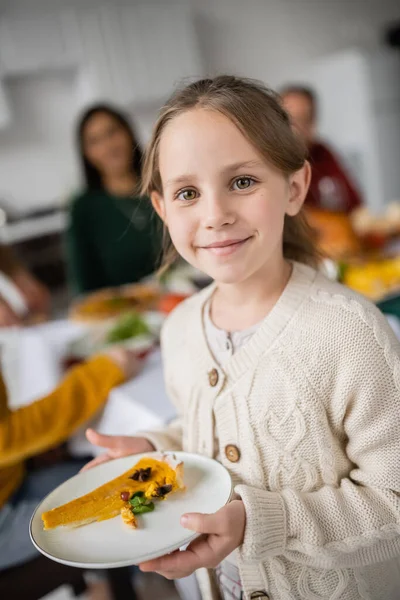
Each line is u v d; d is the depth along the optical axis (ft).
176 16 13.30
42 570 3.18
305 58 16.02
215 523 1.71
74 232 7.50
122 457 2.28
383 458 1.95
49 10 12.17
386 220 6.45
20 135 13.20
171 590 4.69
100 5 12.80
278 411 2.04
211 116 1.88
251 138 1.87
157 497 1.98
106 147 7.28
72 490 2.12
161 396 3.42
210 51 14.53
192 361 2.34
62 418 3.44
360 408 1.95
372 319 1.99
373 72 14.26
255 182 1.91
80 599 4.52
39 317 5.53
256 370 2.08
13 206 13.39
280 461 2.04
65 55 12.24
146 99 13.29
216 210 1.88
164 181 2.05
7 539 3.24
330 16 16.20
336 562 1.88
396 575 2.25
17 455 3.26
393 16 17.42
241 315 2.27
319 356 1.99
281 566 2.04
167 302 4.83
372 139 14.65
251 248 1.93
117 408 3.54
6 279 6.13
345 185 7.96
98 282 7.63
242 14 14.71
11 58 11.78
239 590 2.30
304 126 7.50
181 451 2.37
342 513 1.88
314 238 2.66
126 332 4.58
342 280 4.89
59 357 4.58
